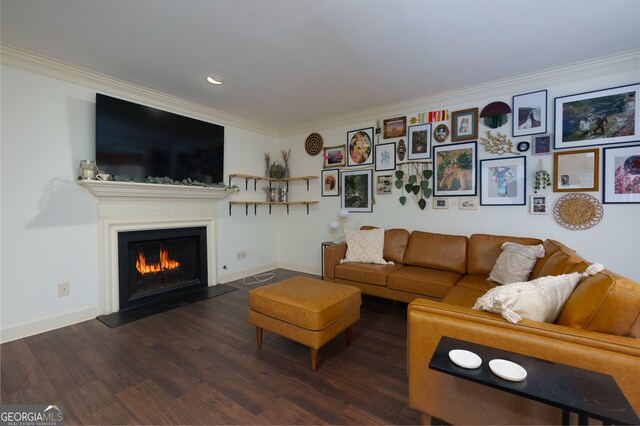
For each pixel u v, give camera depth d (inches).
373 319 111.8
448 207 134.6
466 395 50.5
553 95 111.0
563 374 38.7
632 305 42.7
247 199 174.7
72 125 106.1
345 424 58.5
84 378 73.1
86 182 102.7
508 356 43.6
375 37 87.2
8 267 93.4
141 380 72.4
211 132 147.6
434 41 89.6
